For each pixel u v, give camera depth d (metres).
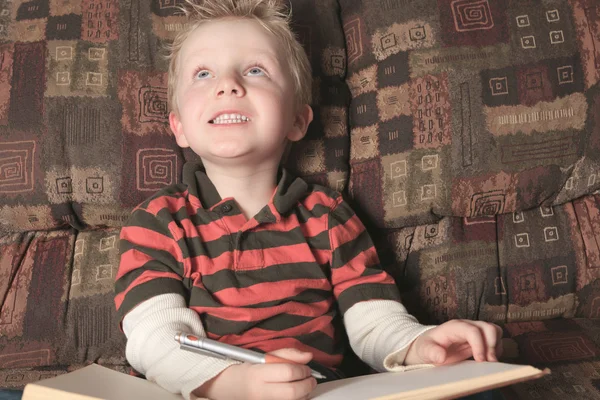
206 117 0.97
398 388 0.62
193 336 0.75
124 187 1.08
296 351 0.72
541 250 1.14
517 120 1.11
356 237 1.03
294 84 1.07
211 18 1.07
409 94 1.12
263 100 0.97
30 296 1.04
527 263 1.14
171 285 0.89
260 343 0.90
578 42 1.12
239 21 1.04
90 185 1.07
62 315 1.04
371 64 1.17
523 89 1.11
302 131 1.11
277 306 0.92
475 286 1.12
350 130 1.18
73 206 1.08
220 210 0.98
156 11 1.14
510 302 1.13
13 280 1.06
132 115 1.09
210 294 0.90
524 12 1.13
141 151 1.09
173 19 1.14
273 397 0.67
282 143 1.05
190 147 1.08
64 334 1.03
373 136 1.15
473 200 1.12
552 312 1.14
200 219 0.97
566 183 1.14
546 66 1.11
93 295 1.05
